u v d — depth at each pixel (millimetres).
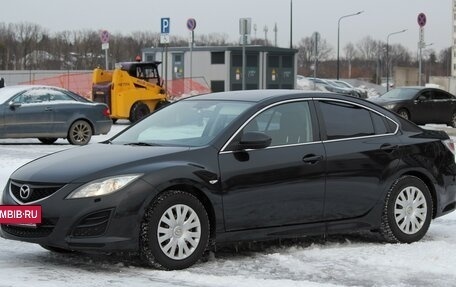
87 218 6184
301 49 82062
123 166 6391
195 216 6578
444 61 90312
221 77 38438
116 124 27438
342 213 7457
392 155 7773
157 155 6594
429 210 8008
